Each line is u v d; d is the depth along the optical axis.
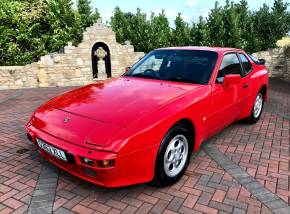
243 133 5.57
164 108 3.38
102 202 3.28
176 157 3.61
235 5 16.08
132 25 17.91
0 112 7.34
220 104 4.40
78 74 13.43
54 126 3.32
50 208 3.15
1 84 12.19
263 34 15.66
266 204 3.26
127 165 2.99
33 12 15.09
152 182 3.46
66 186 3.59
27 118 6.68
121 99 3.62
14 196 3.38
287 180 3.79
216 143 5.04
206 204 3.25
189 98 3.75
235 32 15.08
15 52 13.91
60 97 4.10
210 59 4.58
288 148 4.86
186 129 3.67
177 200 3.33
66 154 3.04
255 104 6.01
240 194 3.45
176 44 16.97
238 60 5.30
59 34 15.49
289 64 12.98
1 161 4.27
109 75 14.50
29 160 4.30
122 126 3.04
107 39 13.70
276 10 15.48
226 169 4.07
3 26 13.48
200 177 3.84
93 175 3.03
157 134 3.18
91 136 3.00
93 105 3.53
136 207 3.20
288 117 6.77
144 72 4.72
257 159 4.41
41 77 12.77
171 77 4.42
